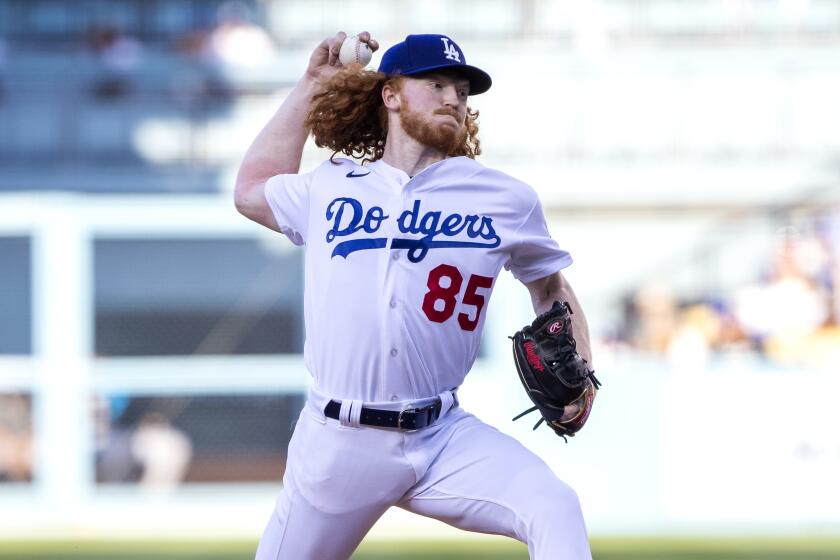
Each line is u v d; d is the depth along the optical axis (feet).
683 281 144.56
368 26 171.83
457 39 170.19
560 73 153.48
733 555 96.84
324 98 45.57
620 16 168.45
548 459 116.88
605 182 148.87
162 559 94.07
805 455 113.60
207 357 129.49
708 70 153.69
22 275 129.80
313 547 43.52
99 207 130.72
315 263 42.73
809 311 132.67
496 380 120.37
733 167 150.10
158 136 151.64
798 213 146.51
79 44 164.25
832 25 166.20
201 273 131.34
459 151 44.65
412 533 106.01
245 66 153.38
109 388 126.82
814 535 106.73
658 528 111.24
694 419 113.91
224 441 126.31
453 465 41.70
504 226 42.22
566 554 38.65
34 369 126.41
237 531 110.32
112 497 123.85
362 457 41.88
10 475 123.54
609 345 134.41
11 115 149.89
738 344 132.36
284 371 128.57
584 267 146.41
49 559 94.27
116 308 129.90
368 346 41.32
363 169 43.32
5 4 165.68
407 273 41.32
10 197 131.54
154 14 168.14
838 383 113.80
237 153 152.46
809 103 152.66
